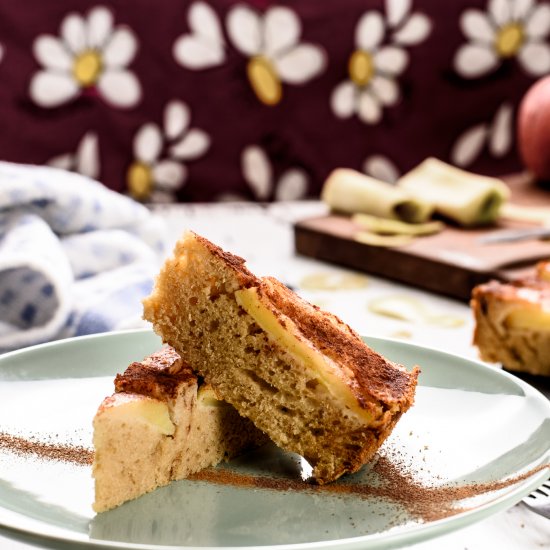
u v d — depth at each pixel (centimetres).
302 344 55
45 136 127
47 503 53
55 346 64
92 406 61
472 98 135
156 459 54
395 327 78
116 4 124
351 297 84
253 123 131
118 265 81
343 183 100
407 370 60
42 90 125
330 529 51
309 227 93
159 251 86
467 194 96
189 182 132
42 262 73
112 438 53
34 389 62
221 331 56
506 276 81
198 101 129
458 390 61
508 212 100
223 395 56
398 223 94
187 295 56
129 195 131
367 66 132
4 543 53
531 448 55
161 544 50
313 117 132
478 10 132
